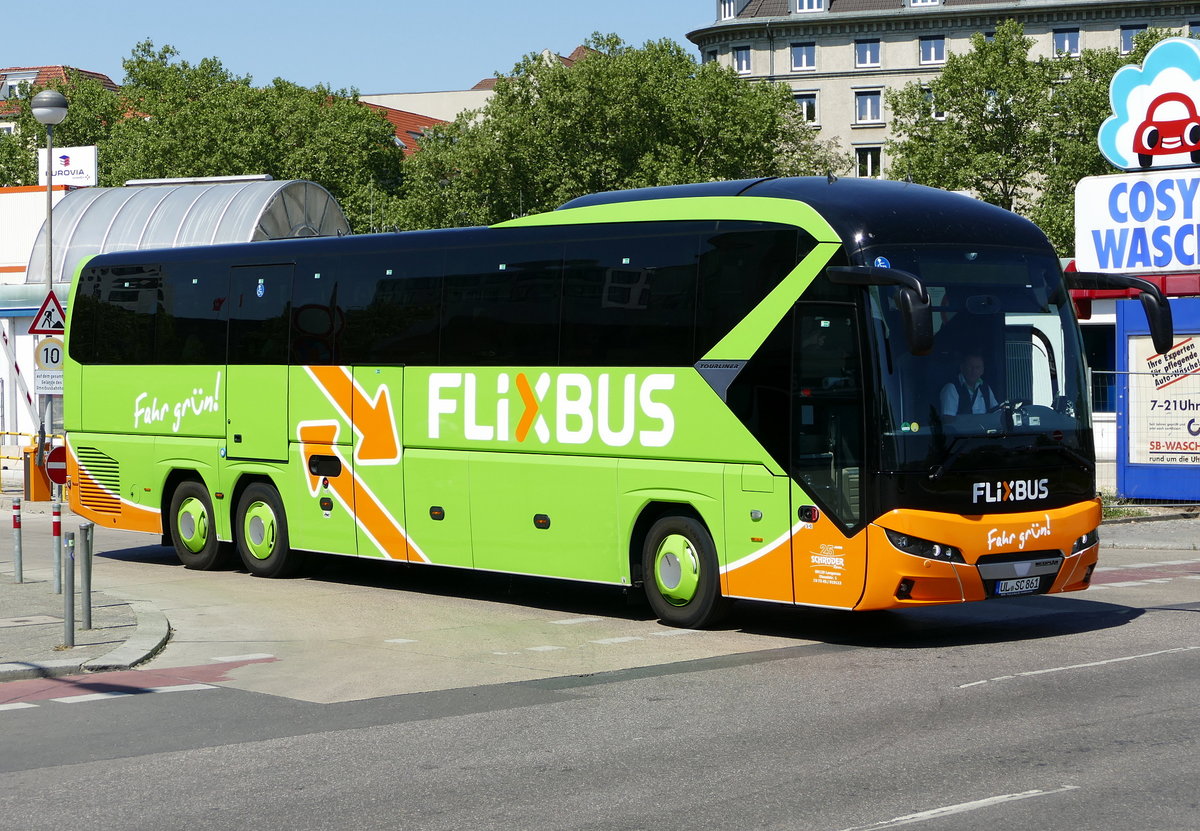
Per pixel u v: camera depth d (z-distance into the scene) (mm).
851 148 113125
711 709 11664
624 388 16375
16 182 98062
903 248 14555
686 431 15758
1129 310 29156
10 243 58406
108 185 89688
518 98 82562
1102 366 44438
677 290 15938
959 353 14555
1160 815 8234
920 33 112000
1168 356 28859
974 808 8453
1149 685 12234
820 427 14625
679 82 82875
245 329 21125
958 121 82250
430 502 18547
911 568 14055
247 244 21281
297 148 90812
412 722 11398
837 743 10305
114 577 21297
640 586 16781
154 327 22484
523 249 17609
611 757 10039
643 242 16328
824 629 15992
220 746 10680
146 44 105188
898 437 14125
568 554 17000
